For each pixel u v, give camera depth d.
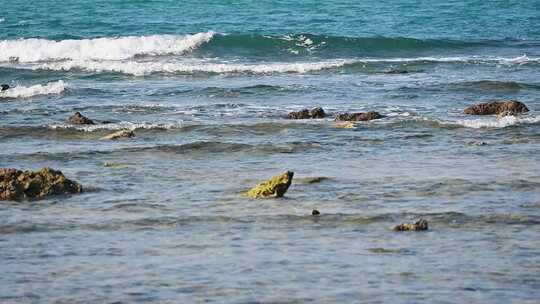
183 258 34.22
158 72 88.25
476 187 45.22
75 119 63.09
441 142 56.84
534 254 34.59
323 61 97.31
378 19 133.62
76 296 30.28
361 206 41.84
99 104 71.25
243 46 104.56
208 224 39.09
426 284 31.25
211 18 134.25
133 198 43.62
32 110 68.25
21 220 39.84
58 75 87.94
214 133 60.31
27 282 31.62
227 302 29.61
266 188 43.59
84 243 36.34
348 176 47.72
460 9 145.62
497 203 42.19
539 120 62.56
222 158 52.88
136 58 99.75
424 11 142.75
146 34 119.00
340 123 62.03
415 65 92.69
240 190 45.03
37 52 98.62
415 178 47.12
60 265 33.47
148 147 55.28
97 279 31.88
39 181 44.31
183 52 102.69
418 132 59.78
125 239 36.88
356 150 54.59
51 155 53.38
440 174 48.06
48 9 141.25
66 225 39.06
